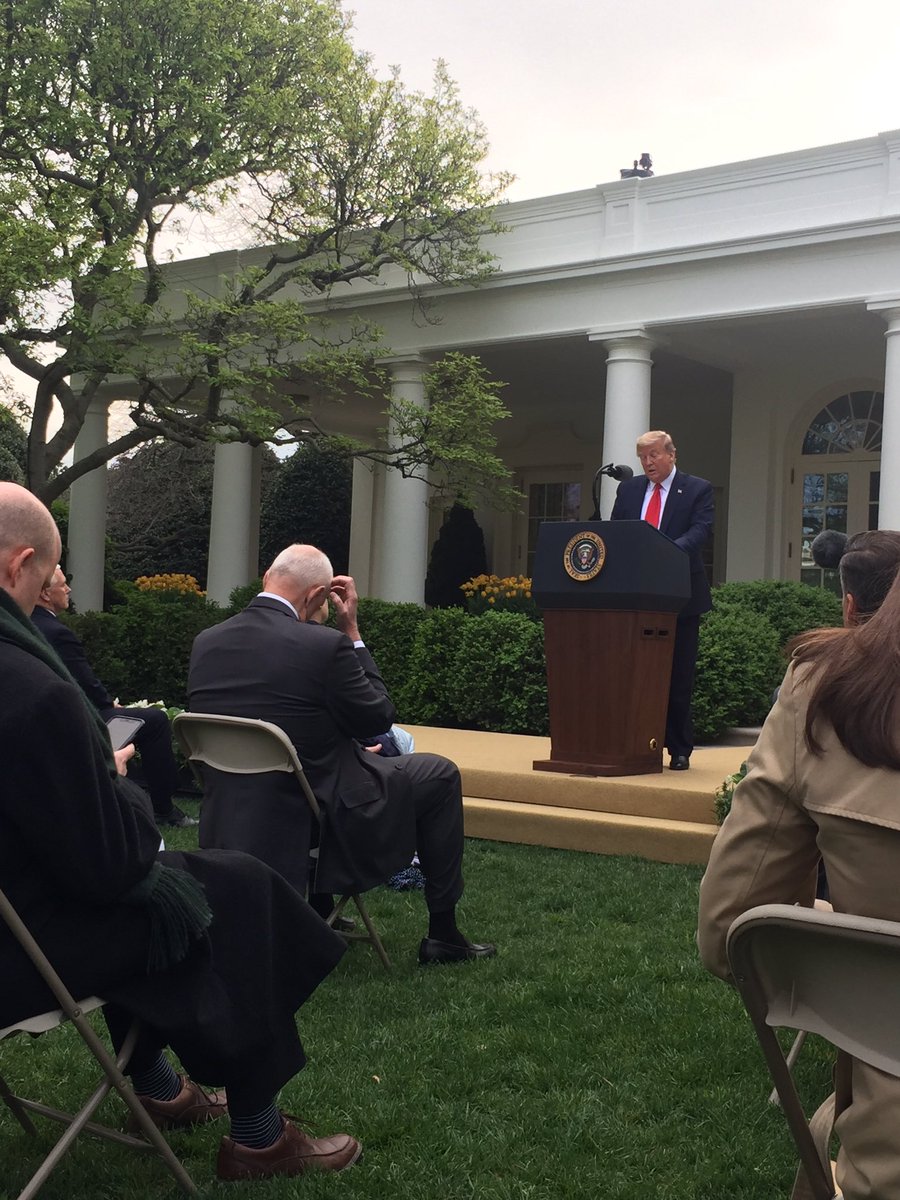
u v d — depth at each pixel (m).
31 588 2.24
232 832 3.66
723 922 1.72
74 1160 2.61
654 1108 2.94
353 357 13.23
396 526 14.38
